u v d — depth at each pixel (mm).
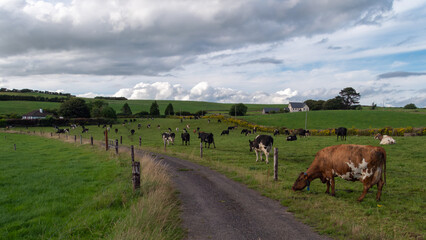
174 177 13227
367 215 7453
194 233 6367
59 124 79062
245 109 116500
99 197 9117
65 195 9945
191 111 148375
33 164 17562
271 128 52781
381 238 5855
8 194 10250
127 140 41562
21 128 70750
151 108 119062
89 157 20797
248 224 6934
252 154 22500
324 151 9578
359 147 8727
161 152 24766
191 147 30031
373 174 8414
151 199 7883
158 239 5566
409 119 67562
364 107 154000
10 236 6367
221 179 12680
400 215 7395
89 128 70062
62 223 7141
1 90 181750
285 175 13117
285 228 6637
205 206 8516
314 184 11266
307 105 142500
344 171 8898
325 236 6133
